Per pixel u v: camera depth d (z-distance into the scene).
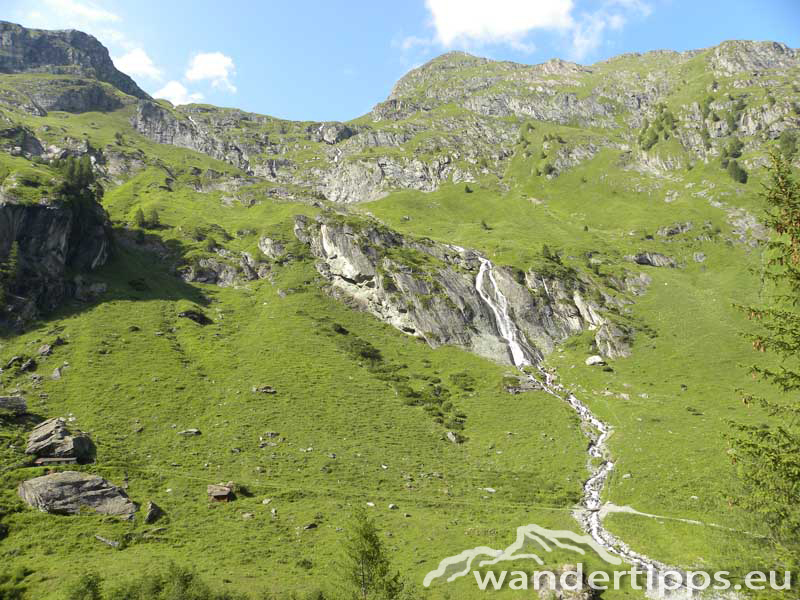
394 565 46.81
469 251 175.12
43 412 71.00
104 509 50.91
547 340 136.62
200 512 54.50
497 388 104.62
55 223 113.19
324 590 38.94
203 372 92.44
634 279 163.50
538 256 169.50
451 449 79.94
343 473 67.88
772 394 97.38
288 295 134.25
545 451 80.19
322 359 103.56
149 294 123.06
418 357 116.75
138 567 41.53
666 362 118.75
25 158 170.00
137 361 90.69
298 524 54.09
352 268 143.38
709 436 80.31
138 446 67.31
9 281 98.25
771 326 23.92
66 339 93.38
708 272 170.38
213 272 143.25
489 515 60.00
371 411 87.25
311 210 199.25
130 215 170.12
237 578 41.69
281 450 71.56
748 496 25.39
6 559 41.28
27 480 52.19
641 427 87.88
